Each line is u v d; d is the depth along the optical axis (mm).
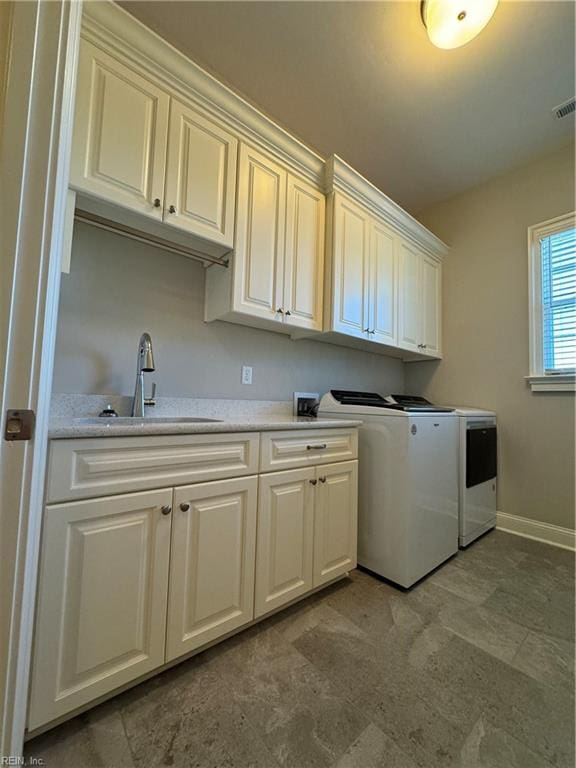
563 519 2291
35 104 709
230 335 1974
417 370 3203
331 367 2570
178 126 1441
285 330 2131
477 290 2822
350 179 2088
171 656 1075
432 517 1867
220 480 1216
